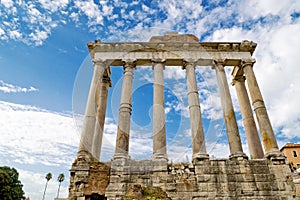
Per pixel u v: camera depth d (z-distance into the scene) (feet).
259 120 67.15
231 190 54.29
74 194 52.95
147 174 55.67
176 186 54.39
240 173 56.80
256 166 57.88
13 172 150.92
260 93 71.56
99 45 78.18
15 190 144.97
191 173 56.95
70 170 56.80
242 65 78.28
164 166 56.70
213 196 53.47
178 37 83.25
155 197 47.21
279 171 56.95
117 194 52.70
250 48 80.23
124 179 54.90
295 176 62.59
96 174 55.62
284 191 54.19
